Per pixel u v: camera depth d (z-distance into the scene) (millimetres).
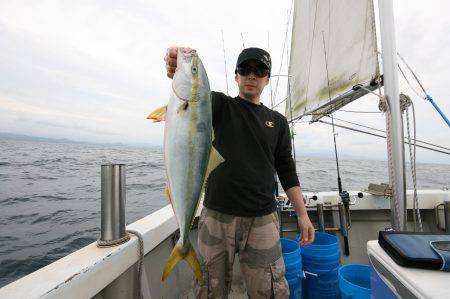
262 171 1816
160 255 2361
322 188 13227
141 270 1779
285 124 2174
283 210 3217
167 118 1503
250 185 1755
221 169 1788
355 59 2672
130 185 16156
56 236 7574
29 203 11789
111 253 1563
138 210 9883
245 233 1782
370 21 2426
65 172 24859
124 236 1738
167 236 2293
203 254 1771
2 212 10172
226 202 1751
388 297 1182
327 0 3307
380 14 2262
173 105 1499
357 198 3309
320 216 3195
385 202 3252
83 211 10414
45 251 6504
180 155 1500
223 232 1761
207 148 1566
